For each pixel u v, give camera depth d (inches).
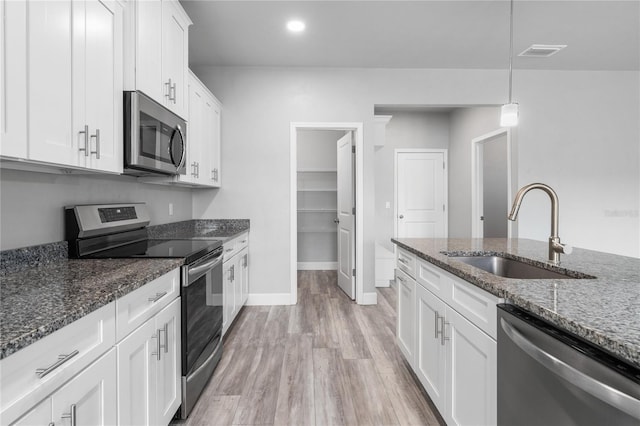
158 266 61.8
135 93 68.4
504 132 163.2
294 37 122.4
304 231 224.5
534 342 37.9
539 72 155.5
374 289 153.2
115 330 46.2
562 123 156.3
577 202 156.9
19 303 39.5
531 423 39.0
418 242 96.4
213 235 118.3
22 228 60.8
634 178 158.4
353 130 156.6
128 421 49.8
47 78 47.4
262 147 150.8
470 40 125.5
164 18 84.2
